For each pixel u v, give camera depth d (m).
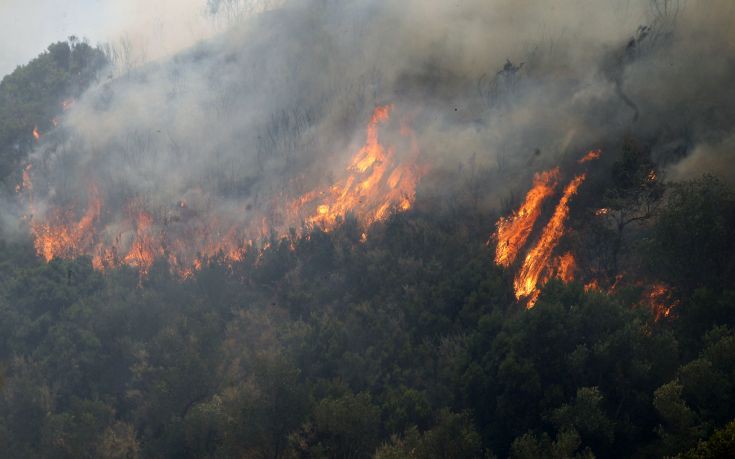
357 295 78.81
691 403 49.47
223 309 81.38
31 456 62.34
